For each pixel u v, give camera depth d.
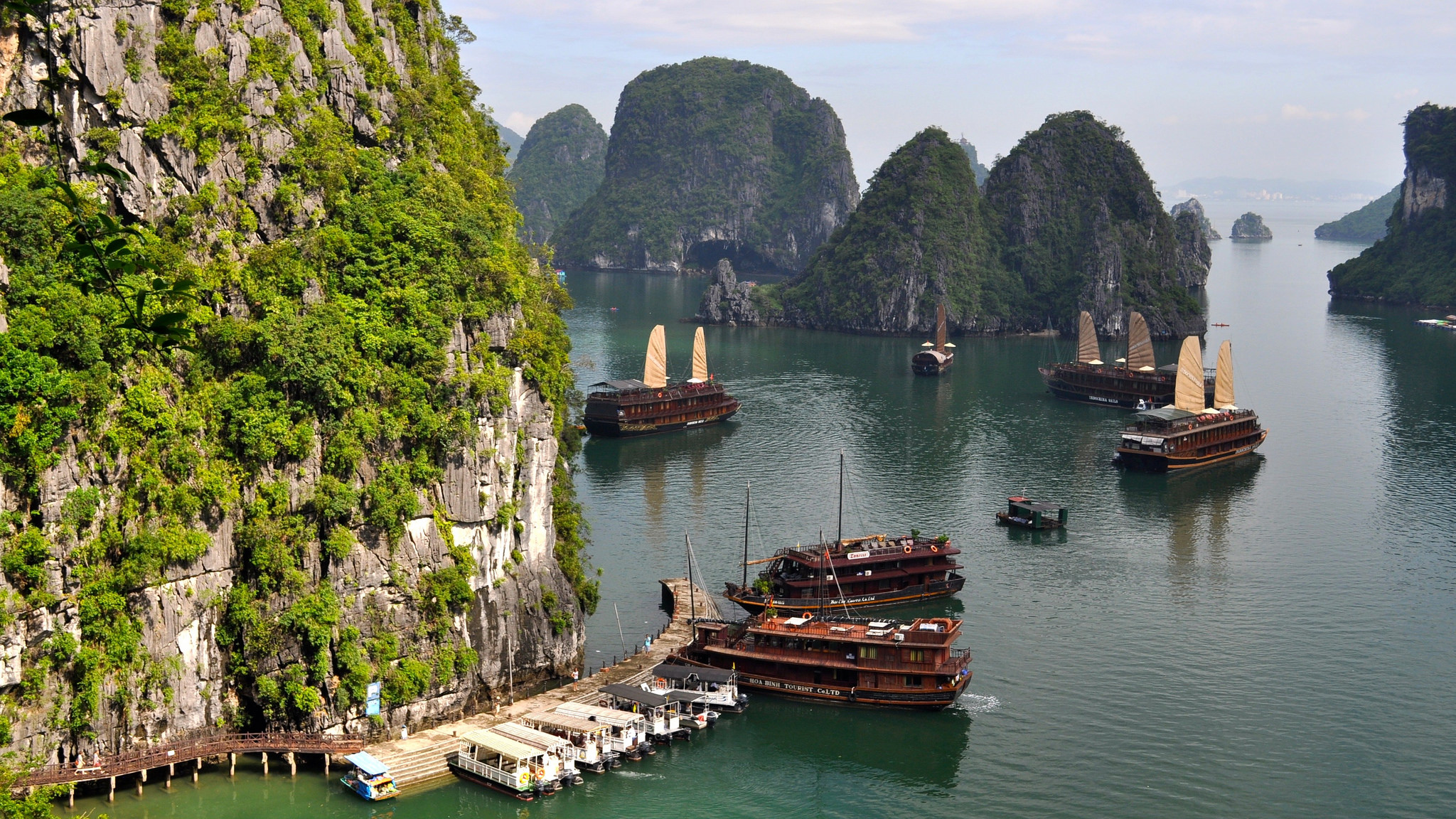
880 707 101.50
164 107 88.12
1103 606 126.44
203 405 84.56
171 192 87.56
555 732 92.19
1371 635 118.31
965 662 102.50
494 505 95.25
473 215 101.50
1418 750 95.44
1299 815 86.00
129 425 80.31
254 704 86.06
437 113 109.19
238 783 83.31
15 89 83.75
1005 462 189.62
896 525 153.62
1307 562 140.75
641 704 97.12
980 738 96.88
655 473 179.75
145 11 88.00
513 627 97.81
